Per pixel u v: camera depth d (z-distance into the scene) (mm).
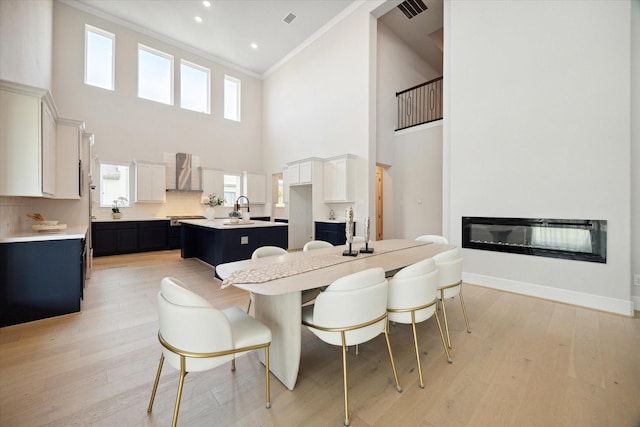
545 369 1805
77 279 2705
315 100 6859
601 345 2113
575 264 2992
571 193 3004
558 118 3076
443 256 2137
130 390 1575
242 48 7398
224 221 5066
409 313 1729
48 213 3693
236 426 1323
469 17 3740
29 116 2482
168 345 1231
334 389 1607
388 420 1365
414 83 7004
